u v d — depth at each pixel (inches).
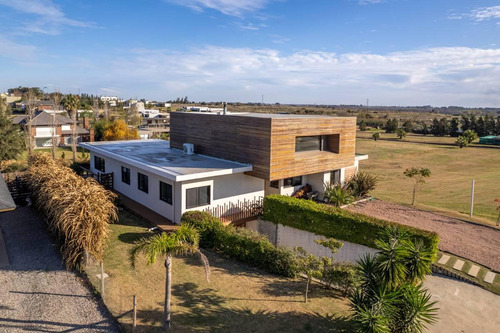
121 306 423.5
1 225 692.1
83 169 1166.3
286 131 736.3
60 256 556.1
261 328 394.6
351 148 896.9
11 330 372.5
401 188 1393.9
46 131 2332.7
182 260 562.9
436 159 2265.0
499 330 444.1
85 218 507.8
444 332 434.0
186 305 432.5
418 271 405.4
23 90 5954.7
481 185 1469.0
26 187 856.3
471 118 3892.7
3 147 1453.0
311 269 501.7
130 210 799.7
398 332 370.0
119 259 549.3
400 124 4613.7
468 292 535.8
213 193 750.5
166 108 5797.2
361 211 890.7
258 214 764.6
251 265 563.2
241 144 781.3
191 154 907.4
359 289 424.2
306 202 689.6
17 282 474.0
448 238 722.2
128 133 1813.5
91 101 5654.5
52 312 408.2
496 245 693.3
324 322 413.7
